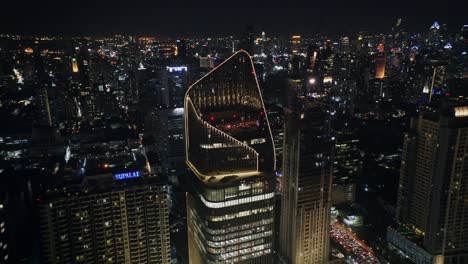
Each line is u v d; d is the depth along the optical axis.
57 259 185.62
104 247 194.38
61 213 182.75
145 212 199.25
